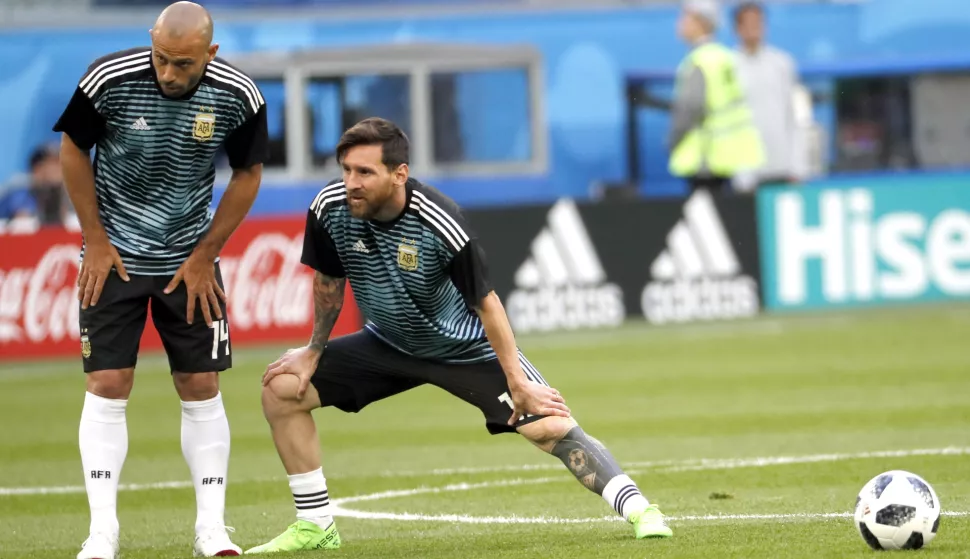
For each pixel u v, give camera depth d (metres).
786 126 68.44
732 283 61.78
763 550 19.72
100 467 21.41
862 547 19.78
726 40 85.38
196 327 21.94
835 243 62.09
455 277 20.38
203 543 21.83
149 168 20.98
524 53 80.19
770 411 39.12
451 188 79.31
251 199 21.73
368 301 21.11
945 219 62.88
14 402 46.44
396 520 25.44
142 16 79.75
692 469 30.28
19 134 77.75
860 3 86.56
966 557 18.80
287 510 27.30
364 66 77.56
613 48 83.50
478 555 20.55
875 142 82.94
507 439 36.47
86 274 21.27
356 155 19.66
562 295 60.66
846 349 52.31
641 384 45.59
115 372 21.47
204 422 22.23
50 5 80.44
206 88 20.70
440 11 82.06
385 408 43.53
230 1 81.56
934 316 61.81
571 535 22.58
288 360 21.88
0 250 55.56
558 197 82.94
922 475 28.17
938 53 86.69
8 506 28.94
